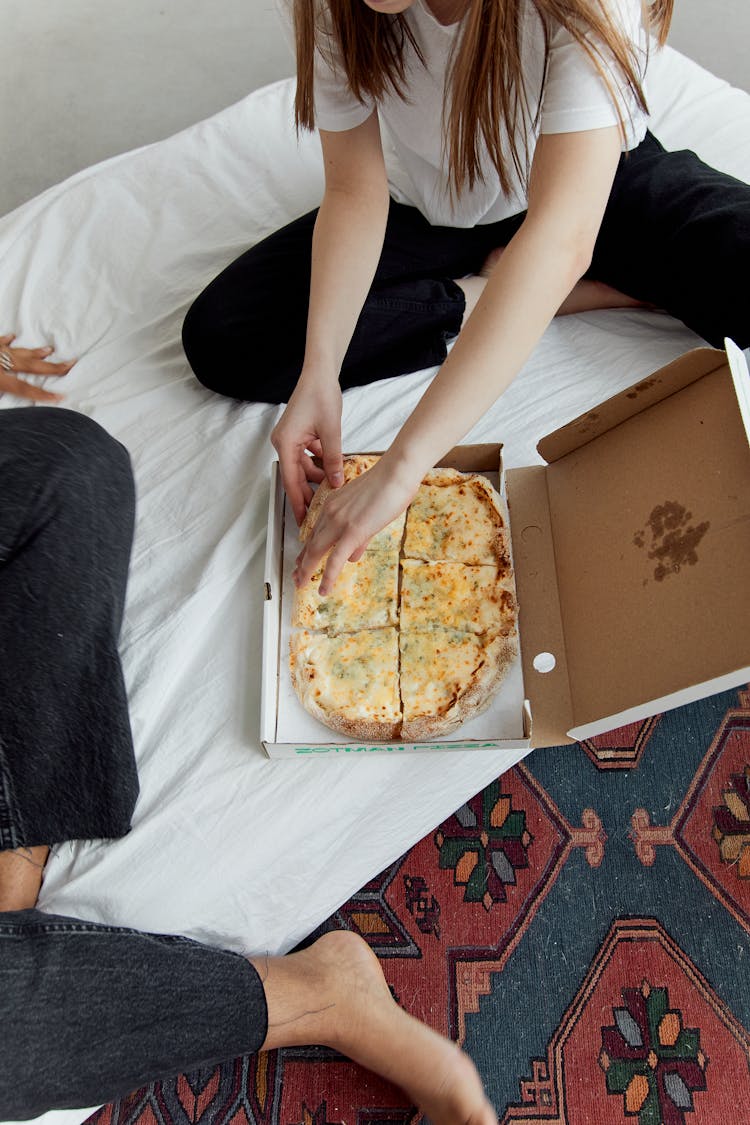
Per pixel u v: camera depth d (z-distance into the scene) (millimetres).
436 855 1344
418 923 1309
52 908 1067
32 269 1485
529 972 1274
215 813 1103
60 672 1038
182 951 1010
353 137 1132
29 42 2176
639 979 1264
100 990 939
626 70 865
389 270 1351
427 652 1104
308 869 1134
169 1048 976
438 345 1363
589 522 1127
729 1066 1213
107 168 1571
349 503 957
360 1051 1109
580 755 1393
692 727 1400
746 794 1358
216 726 1143
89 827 1073
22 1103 896
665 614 989
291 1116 1214
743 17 2023
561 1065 1224
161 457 1327
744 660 882
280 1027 1062
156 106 2082
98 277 1484
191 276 1489
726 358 968
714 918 1292
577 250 917
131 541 1171
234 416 1354
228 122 1598
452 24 955
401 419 1343
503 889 1321
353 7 928
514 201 1267
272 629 1127
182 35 2160
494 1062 1229
